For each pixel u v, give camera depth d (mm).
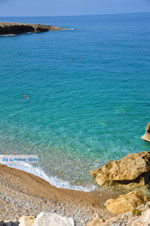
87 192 28609
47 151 36031
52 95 57312
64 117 46250
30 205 25469
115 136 39719
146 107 49781
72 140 38781
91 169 32250
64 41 147000
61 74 75062
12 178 30359
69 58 99000
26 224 17781
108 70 79250
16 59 97750
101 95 56750
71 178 30750
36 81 68062
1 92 59188
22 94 57969
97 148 36719
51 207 25578
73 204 26547
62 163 33469
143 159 28953
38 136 39938
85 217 23984
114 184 29406
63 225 15047
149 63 87750
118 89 60594
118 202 25328
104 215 24391
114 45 131000
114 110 48781
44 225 15102
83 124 43562
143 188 28656
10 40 150375
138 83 64875
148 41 142750
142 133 40375
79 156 34906
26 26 185125
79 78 70562
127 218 19438
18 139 39062
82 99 54656
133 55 103062
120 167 29312
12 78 71250
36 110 49312
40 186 29281
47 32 193375
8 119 45594
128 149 36438
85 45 132125
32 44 136125
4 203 25156
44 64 88938
